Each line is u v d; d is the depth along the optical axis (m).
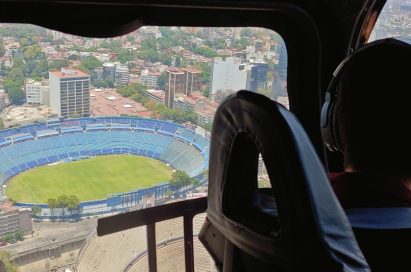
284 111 0.90
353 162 1.20
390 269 1.08
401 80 1.13
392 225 1.06
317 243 0.88
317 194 0.88
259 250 1.00
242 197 1.07
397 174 1.16
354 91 1.17
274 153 0.89
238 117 0.98
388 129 1.13
